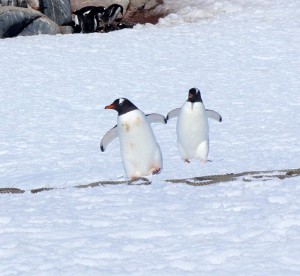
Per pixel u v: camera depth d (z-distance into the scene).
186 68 69.94
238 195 20.28
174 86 63.72
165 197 20.75
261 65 69.81
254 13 90.00
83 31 89.00
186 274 13.34
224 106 54.75
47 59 73.56
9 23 82.94
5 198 22.94
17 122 52.47
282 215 16.83
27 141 45.81
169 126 48.53
